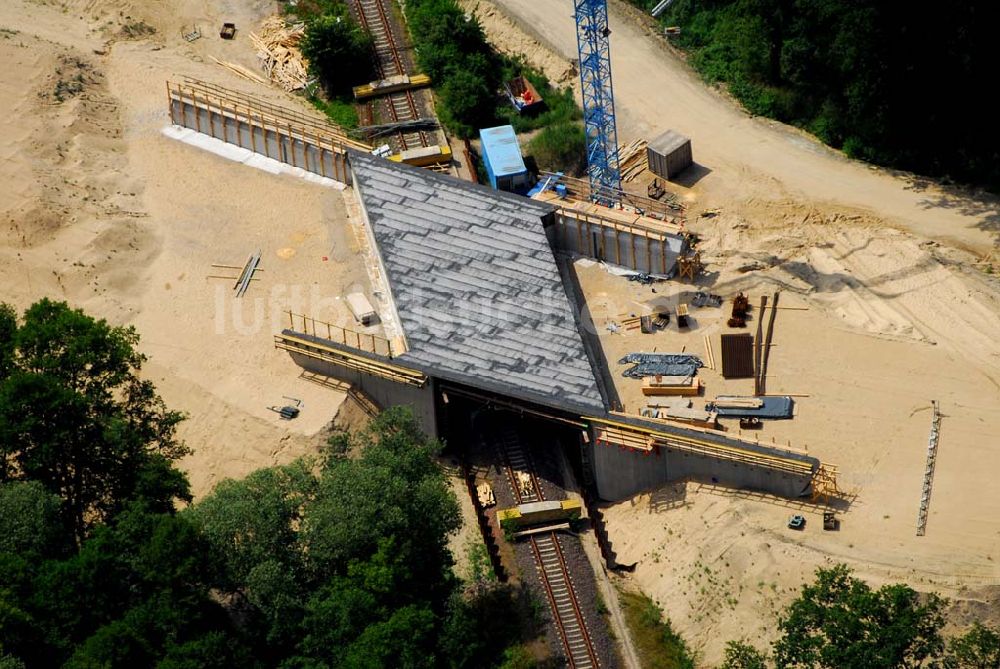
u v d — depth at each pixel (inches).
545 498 4825.3
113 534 4028.1
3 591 3784.5
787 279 5324.8
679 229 5374.0
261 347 5108.3
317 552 4136.3
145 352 5078.7
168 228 5600.4
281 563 4092.0
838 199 5772.6
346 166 5772.6
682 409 4837.6
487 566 4589.1
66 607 3850.9
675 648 4338.1
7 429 4087.1
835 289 5255.9
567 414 4798.2
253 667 3946.9
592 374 4840.1
